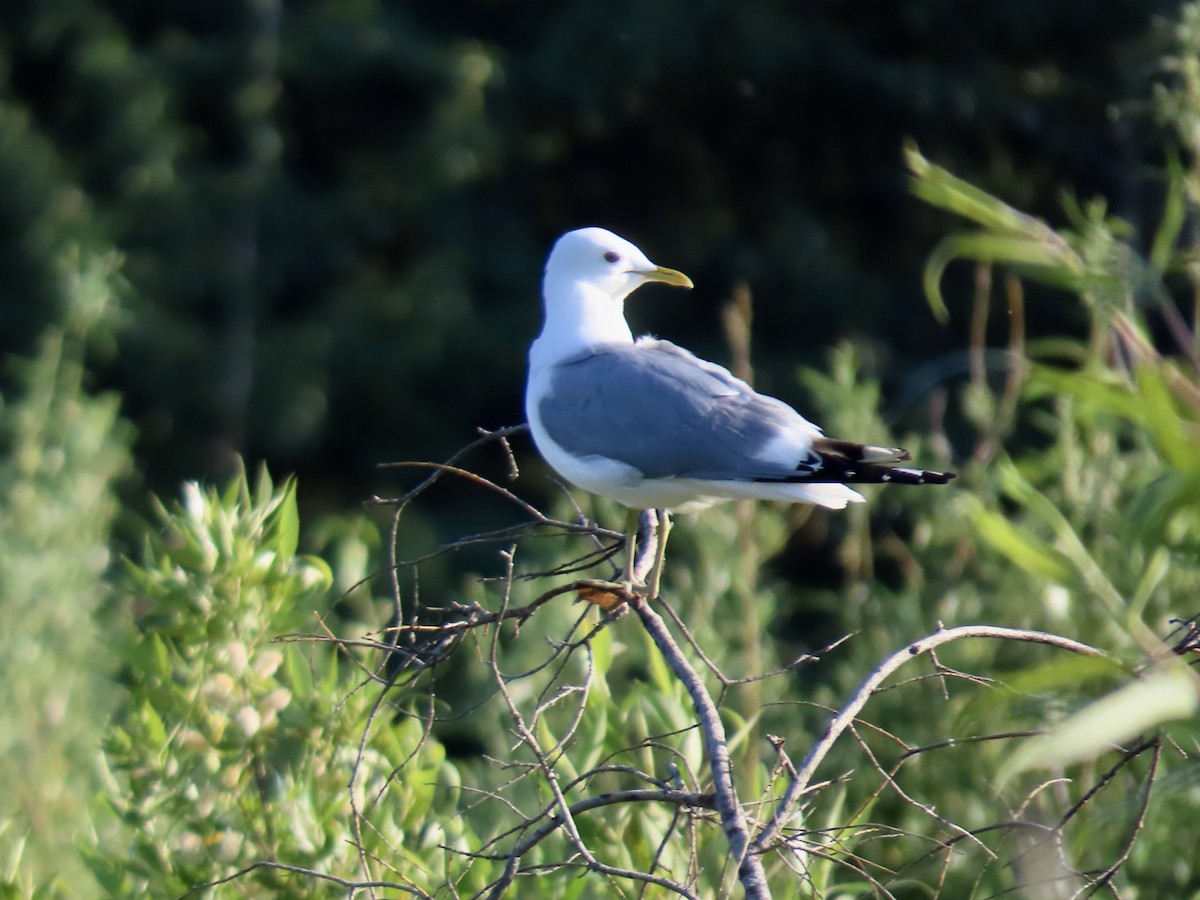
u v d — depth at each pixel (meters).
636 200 24.39
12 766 10.66
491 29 24.80
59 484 12.75
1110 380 3.79
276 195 23.36
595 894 6.79
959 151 23.38
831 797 9.35
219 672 6.68
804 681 12.82
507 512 22.75
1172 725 3.64
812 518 15.47
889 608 10.51
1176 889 8.15
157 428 22.47
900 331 22.91
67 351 21.31
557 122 23.83
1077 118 22.53
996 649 10.06
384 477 23.03
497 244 23.66
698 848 6.80
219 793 6.68
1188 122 6.82
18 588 11.71
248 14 23.72
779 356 22.23
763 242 23.22
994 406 10.95
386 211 23.33
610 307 8.16
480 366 22.98
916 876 8.88
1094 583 4.01
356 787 6.63
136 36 24.36
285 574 6.83
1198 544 4.16
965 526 9.98
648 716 7.29
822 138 23.45
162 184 22.98
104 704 12.41
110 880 6.72
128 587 6.93
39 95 23.83
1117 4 21.45
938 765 9.27
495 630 5.39
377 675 6.25
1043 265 3.91
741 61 22.50
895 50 22.98
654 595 7.26
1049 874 5.43
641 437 7.41
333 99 24.75
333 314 22.73
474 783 9.00
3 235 21.97
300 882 6.47
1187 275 6.34
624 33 22.56
